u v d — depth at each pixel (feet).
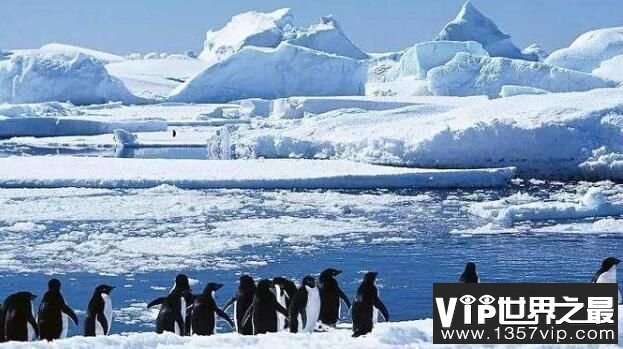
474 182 242.99
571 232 168.96
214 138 338.34
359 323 74.38
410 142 277.23
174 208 196.34
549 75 565.94
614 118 270.05
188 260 139.95
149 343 63.36
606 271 81.46
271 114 561.02
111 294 116.06
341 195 222.89
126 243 154.20
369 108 475.31
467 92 582.35
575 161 261.65
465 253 147.33
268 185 234.99
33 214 186.19
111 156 348.18
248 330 76.74
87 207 195.83
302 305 76.02
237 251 148.25
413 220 184.44
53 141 437.99
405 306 109.91
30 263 136.98
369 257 143.54
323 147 312.71
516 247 152.97
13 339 69.51
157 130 518.78
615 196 221.87
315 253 147.02
